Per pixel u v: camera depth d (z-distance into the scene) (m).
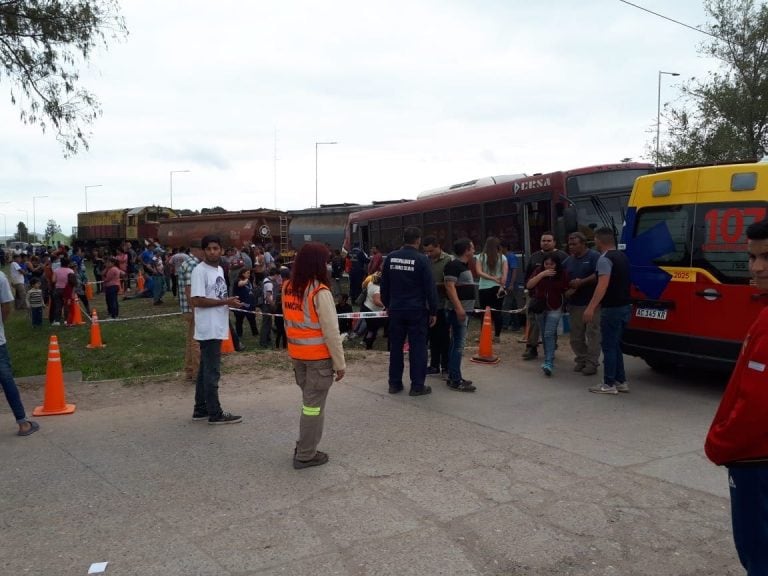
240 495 4.63
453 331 7.75
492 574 3.54
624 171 13.12
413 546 3.85
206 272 6.27
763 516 2.52
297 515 4.29
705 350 7.25
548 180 13.14
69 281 16.39
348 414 6.73
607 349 7.46
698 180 7.40
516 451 5.53
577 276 8.46
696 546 3.84
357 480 4.89
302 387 5.22
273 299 12.02
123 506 4.47
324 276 5.13
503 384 8.06
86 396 7.69
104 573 3.58
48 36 11.73
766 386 2.37
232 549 3.83
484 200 15.21
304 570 3.59
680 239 7.54
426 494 4.62
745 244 6.93
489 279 11.38
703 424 6.29
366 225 22.12
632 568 3.60
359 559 3.70
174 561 3.70
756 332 2.46
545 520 4.18
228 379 8.50
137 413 6.90
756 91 22.88
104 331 14.64
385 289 7.60
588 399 7.29
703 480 4.84
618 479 4.87
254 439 5.93
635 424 6.31
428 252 8.35
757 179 6.91
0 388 8.21
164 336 13.62
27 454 5.58
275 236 34.31
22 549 3.87
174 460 5.38
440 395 7.51
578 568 3.60
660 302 7.73
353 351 10.45
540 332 9.50
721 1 23.25
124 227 47.22
